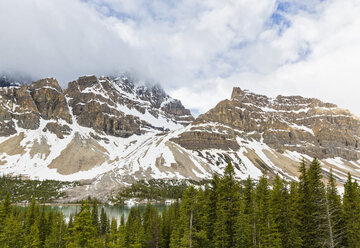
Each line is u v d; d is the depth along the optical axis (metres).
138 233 70.06
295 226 48.84
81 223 40.12
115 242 70.19
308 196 49.56
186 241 44.50
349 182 53.38
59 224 74.31
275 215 50.69
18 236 69.25
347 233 46.72
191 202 46.50
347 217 49.16
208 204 55.12
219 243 49.38
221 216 50.78
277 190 54.03
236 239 49.28
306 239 47.78
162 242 70.75
